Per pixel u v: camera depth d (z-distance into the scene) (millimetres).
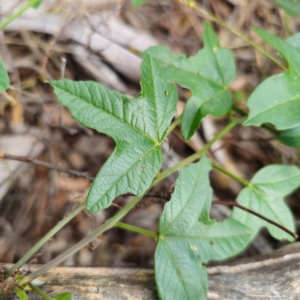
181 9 881
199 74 731
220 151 850
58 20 810
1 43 798
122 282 688
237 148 858
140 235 822
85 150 831
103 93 661
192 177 685
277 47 708
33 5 755
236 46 888
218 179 848
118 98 664
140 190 662
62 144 825
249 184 736
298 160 838
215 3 898
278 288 696
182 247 678
